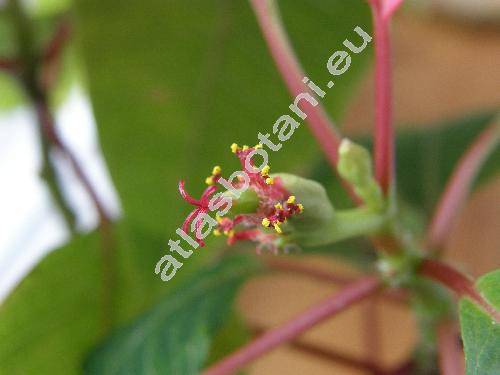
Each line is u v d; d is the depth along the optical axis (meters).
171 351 0.06
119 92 0.07
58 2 0.09
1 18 0.07
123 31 0.07
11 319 0.06
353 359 0.07
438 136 0.08
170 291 0.06
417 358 0.07
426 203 0.08
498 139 0.07
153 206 0.07
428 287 0.05
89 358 0.06
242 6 0.07
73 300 0.06
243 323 0.07
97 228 0.07
